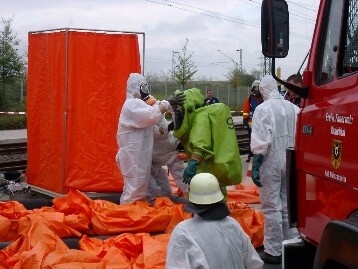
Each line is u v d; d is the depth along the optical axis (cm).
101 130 899
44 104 936
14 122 2656
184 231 374
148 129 752
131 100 736
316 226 387
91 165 900
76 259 516
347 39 364
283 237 657
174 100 681
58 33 890
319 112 380
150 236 618
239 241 380
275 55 395
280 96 647
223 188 684
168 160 810
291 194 424
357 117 328
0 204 723
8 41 3238
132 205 710
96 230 677
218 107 668
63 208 706
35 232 567
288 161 425
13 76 3247
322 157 374
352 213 333
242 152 1752
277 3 393
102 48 891
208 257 367
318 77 395
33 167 973
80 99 891
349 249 297
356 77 344
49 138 925
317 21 407
